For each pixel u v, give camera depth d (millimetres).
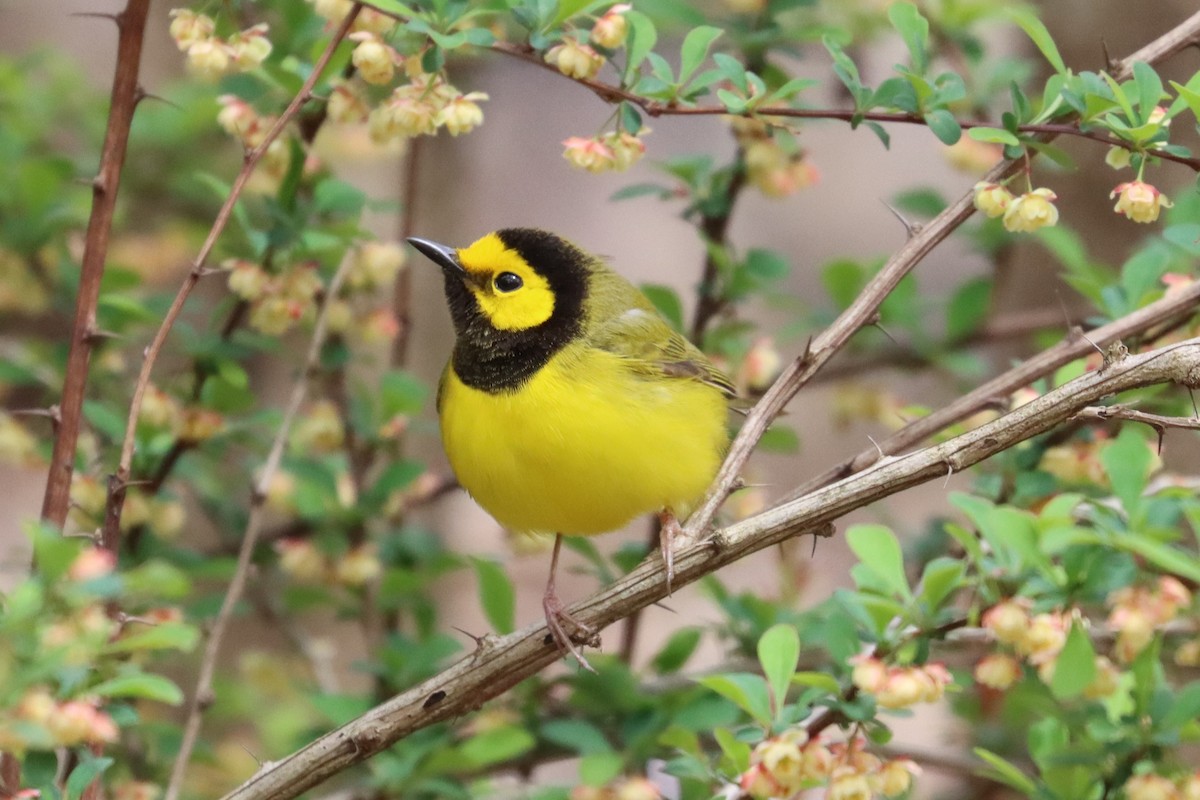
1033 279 16016
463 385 9547
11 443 11734
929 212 14156
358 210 10875
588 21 11117
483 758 10250
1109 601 8688
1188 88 8305
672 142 20750
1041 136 8828
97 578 7035
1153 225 15234
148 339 13039
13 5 18906
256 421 11539
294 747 11625
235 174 14773
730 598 11734
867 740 8852
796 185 11516
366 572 12133
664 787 12070
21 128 13859
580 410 9180
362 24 9023
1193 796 8375
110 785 11266
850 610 8727
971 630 9359
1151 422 7172
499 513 9719
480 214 19516
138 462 11375
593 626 8188
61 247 12773
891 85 8648
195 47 8945
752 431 8797
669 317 12344
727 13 12172
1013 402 10461
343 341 12555
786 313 19375
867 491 7652
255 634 16500
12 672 6938
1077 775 8992
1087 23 15008
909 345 13961
